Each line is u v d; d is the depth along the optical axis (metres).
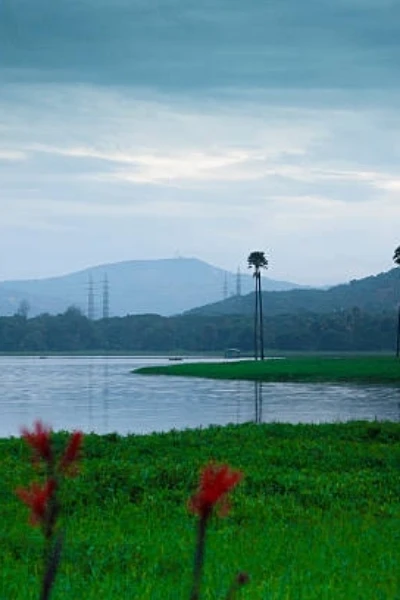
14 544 16.20
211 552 15.63
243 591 12.17
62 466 3.97
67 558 14.91
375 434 32.69
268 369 126.94
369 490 23.05
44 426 4.06
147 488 22.06
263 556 15.38
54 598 12.02
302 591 12.37
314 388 96.88
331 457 27.53
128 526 18.31
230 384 106.88
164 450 27.94
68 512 19.80
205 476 4.05
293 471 25.05
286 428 33.44
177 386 103.81
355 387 98.19
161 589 12.57
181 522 18.67
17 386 107.12
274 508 20.38
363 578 13.73
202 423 56.09
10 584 12.95
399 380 107.88
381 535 17.80
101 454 26.77
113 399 81.44
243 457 26.86
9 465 24.38
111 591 12.59
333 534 17.80
